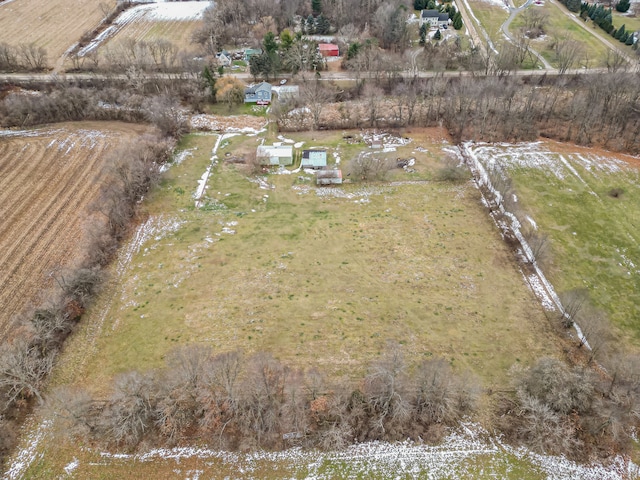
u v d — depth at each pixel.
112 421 32.78
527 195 57.09
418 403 34.09
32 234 50.84
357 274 46.56
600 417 32.59
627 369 35.50
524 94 74.62
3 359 35.25
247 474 31.66
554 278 45.88
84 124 72.69
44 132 70.25
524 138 68.44
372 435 33.44
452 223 53.03
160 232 51.88
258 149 63.78
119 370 37.59
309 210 55.34
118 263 47.81
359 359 38.28
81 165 62.34
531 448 32.72
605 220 53.16
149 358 38.44
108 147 66.12
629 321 41.59
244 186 59.38
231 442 32.88
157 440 33.06
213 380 34.34
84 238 50.22
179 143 68.31
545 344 39.66
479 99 69.19
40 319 39.25
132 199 55.19
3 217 53.25
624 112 67.06
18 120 71.44
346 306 43.09
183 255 48.78
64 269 46.19
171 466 31.95
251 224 53.12
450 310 42.69
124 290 44.78
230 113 77.12
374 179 60.34
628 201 55.88
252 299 43.84
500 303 43.41
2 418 34.22
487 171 61.50
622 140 66.50
